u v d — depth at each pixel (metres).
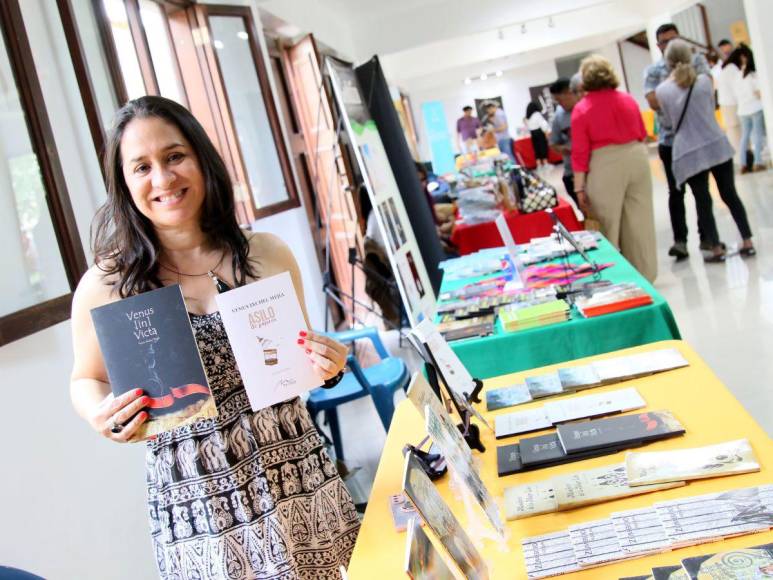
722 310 5.20
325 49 8.85
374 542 1.69
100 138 3.07
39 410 2.47
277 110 5.87
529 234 6.17
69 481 2.55
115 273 1.84
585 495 1.65
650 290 3.05
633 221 5.82
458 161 11.67
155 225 1.83
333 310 7.41
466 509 1.67
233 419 1.80
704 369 2.22
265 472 1.80
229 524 1.78
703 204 6.37
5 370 2.35
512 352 2.94
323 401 3.82
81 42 3.07
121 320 1.70
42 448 2.45
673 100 6.20
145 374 1.70
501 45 14.79
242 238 1.88
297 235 6.41
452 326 3.21
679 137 6.26
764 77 7.54
